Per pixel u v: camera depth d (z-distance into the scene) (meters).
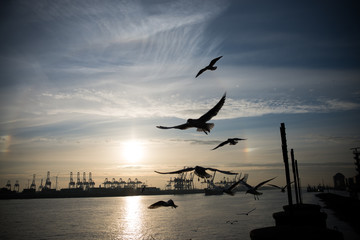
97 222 80.00
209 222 69.56
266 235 13.57
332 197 101.75
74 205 178.88
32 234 59.56
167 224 69.88
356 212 53.44
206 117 5.61
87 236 56.88
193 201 184.75
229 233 52.28
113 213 111.81
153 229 62.62
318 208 23.61
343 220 55.56
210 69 7.81
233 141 6.92
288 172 22.25
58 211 125.62
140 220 82.25
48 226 71.88
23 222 81.56
